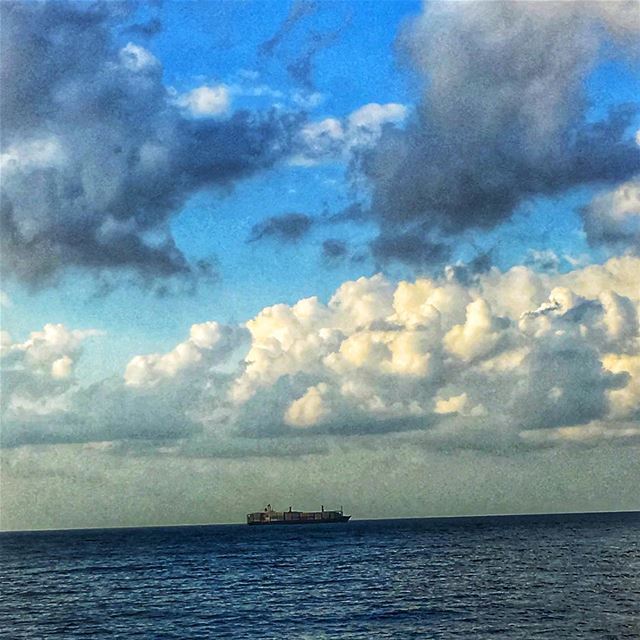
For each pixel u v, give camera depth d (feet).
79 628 209.15
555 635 171.12
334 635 184.85
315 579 313.94
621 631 173.17
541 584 262.06
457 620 196.75
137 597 272.31
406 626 192.13
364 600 241.55
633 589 240.94
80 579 348.79
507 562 357.61
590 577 278.87
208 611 232.73
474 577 295.07
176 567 403.95
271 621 209.87
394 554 447.83
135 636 195.42
